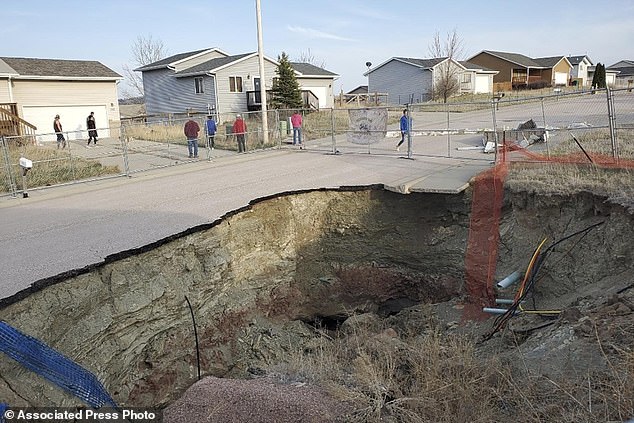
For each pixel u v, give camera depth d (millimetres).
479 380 6293
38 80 31000
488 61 69500
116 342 8945
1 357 6375
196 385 6613
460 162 17609
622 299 7516
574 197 11375
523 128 20672
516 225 12492
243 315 12391
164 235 10477
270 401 5980
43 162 19219
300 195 14484
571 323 7473
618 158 13406
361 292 14898
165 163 20594
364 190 14750
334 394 6172
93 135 26188
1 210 13430
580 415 5117
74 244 10008
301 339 13039
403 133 20609
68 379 6883
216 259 11375
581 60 83750
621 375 5586
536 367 6559
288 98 37625
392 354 7402
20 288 7746
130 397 9102
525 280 10836
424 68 55281
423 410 5855
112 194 14977
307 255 14805
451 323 11562
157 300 9805
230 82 40906
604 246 10156
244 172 17750
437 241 14055
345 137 26844
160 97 45438
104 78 33312
